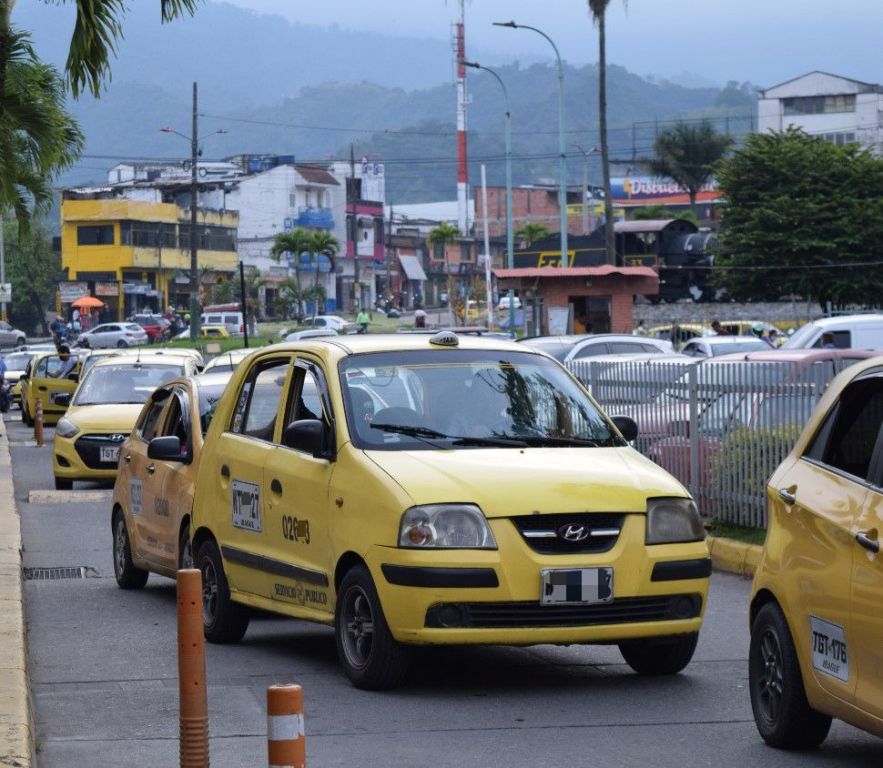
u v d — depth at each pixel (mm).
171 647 25000
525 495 19688
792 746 17297
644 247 183375
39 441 79438
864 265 154250
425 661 23000
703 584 20359
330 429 21781
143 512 30250
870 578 15008
